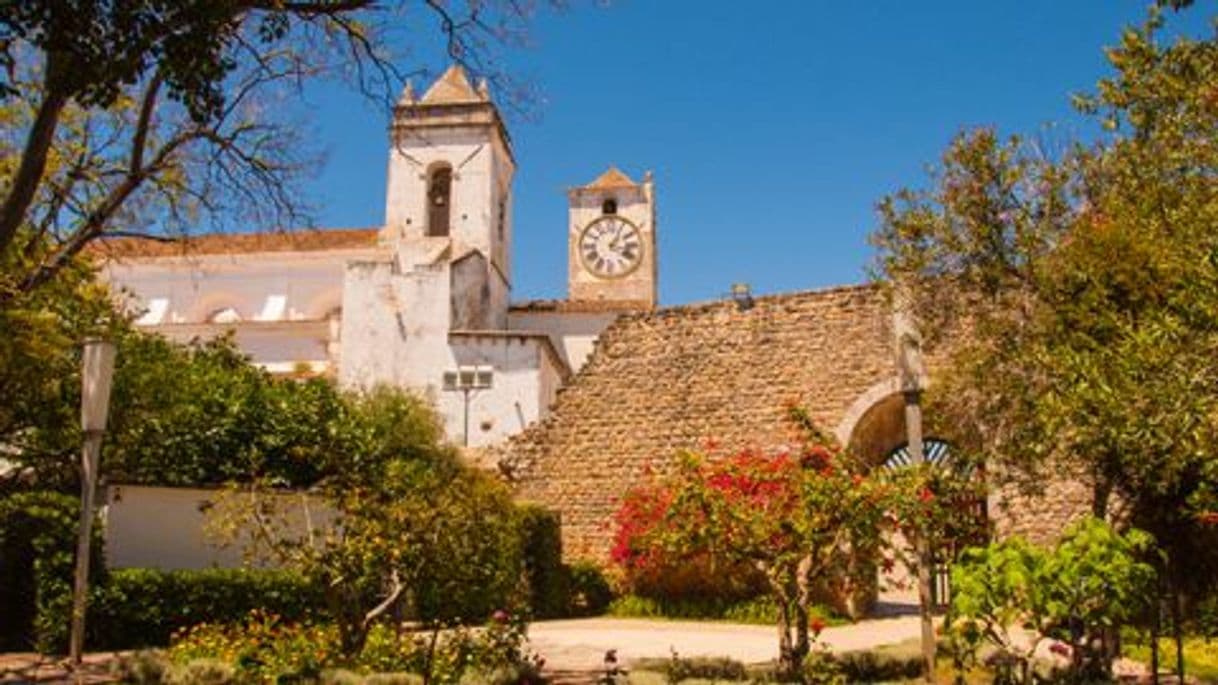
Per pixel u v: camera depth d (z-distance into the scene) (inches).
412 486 466.6
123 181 499.5
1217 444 332.8
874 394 892.6
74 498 631.2
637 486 971.3
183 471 797.2
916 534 436.8
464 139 1854.1
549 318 1734.7
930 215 516.4
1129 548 361.4
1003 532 771.4
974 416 546.9
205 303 1786.4
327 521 622.5
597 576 916.0
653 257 2177.7
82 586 514.3
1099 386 371.9
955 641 404.5
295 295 1781.5
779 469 437.7
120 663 474.0
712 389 975.0
